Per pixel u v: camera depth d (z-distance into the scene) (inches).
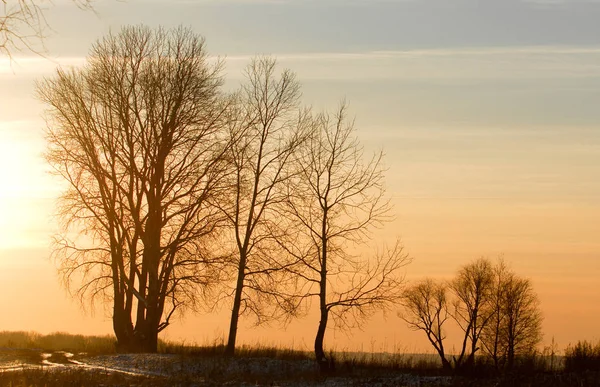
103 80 2191.2
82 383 1446.9
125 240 2234.3
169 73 2210.9
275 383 1594.5
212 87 2250.2
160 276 2207.2
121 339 2226.9
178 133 2210.9
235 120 2251.5
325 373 1800.0
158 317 2231.8
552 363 1945.1
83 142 2176.4
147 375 1679.4
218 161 2209.6
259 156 2234.3
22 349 2217.0
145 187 2186.3
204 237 2165.4
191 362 1884.8
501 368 2033.7
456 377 1680.6
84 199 2198.6
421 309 2161.7
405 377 1695.4
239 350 2186.3
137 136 2193.7
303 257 1968.5
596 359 1782.7
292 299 2068.2
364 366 1961.1
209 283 2175.2
